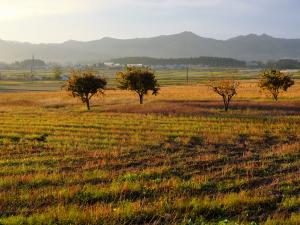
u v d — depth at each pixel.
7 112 56.69
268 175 21.67
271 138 33.03
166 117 46.25
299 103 59.28
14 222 14.66
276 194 18.31
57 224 14.74
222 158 25.58
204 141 31.48
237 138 32.84
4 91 120.69
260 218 15.67
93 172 22.14
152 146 29.77
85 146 29.86
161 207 16.39
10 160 25.48
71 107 65.00
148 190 18.89
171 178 20.53
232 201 16.92
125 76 62.53
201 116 46.84
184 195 18.23
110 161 24.92
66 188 18.98
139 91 63.22
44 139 33.59
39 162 25.02
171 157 26.19
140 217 15.52
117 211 15.72
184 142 31.03
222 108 55.59
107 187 19.23
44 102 75.88
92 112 53.97
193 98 76.12
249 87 109.44
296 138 32.78
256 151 28.02
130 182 19.98
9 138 34.00
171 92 96.44
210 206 16.44
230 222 14.87
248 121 42.44
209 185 19.72
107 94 94.44
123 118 45.91
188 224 14.81
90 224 14.66
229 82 53.94
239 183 19.88
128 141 31.36
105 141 31.44
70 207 16.45
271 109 53.62
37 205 17.02
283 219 14.99
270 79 66.06
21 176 21.11
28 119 46.19
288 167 23.14
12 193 18.44
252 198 17.28
